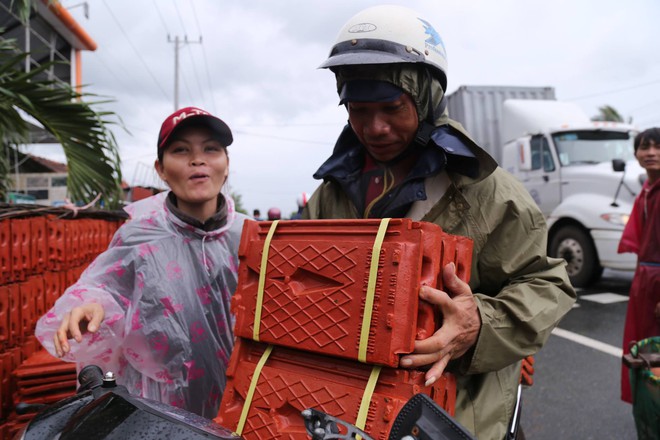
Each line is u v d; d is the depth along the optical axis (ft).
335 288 3.86
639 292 10.38
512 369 5.08
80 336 4.88
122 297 5.68
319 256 4.00
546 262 4.78
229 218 6.24
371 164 5.45
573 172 24.50
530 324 4.29
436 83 4.71
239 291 4.52
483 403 4.67
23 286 8.79
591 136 25.77
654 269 10.10
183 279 5.70
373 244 3.74
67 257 10.94
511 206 4.65
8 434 7.61
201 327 5.73
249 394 4.23
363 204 5.33
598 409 11.52
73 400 3.80
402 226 3.70
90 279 5.56
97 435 3.16
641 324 10.33
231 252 6.14
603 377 13.29
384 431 3.53
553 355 14.97
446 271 3.80
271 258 4.30
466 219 4.66
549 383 13.00
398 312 3.56
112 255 5.68
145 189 28.55
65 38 33.27
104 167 13.75
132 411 3.32
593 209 22.68
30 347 8.96
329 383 3.89
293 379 4.07
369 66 4.47
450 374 4.27
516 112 29.37
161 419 3.22
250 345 4.50
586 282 23.31
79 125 12.93
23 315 8.77
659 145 10.16
